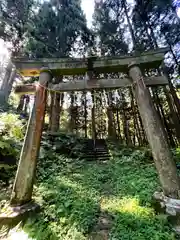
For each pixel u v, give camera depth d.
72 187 4.08
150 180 4.21
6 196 3.36
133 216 2.78
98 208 3.25
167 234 2.26
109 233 2.50
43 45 9.92
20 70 3.98
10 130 5.78
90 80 3.80
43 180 4.39
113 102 13.16
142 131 11.07
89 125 14.12
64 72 4.00
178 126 8.14
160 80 3.60
